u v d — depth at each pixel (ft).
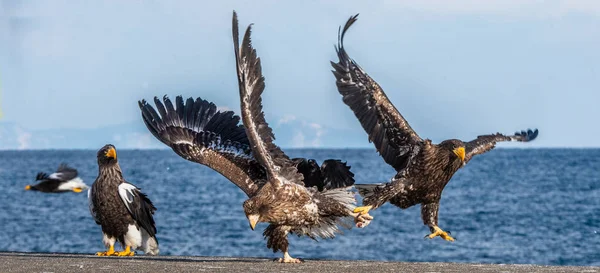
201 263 36.83
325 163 37.93
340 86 37.96
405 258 87.04
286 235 36.27
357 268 34.96
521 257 87.81
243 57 34.12
